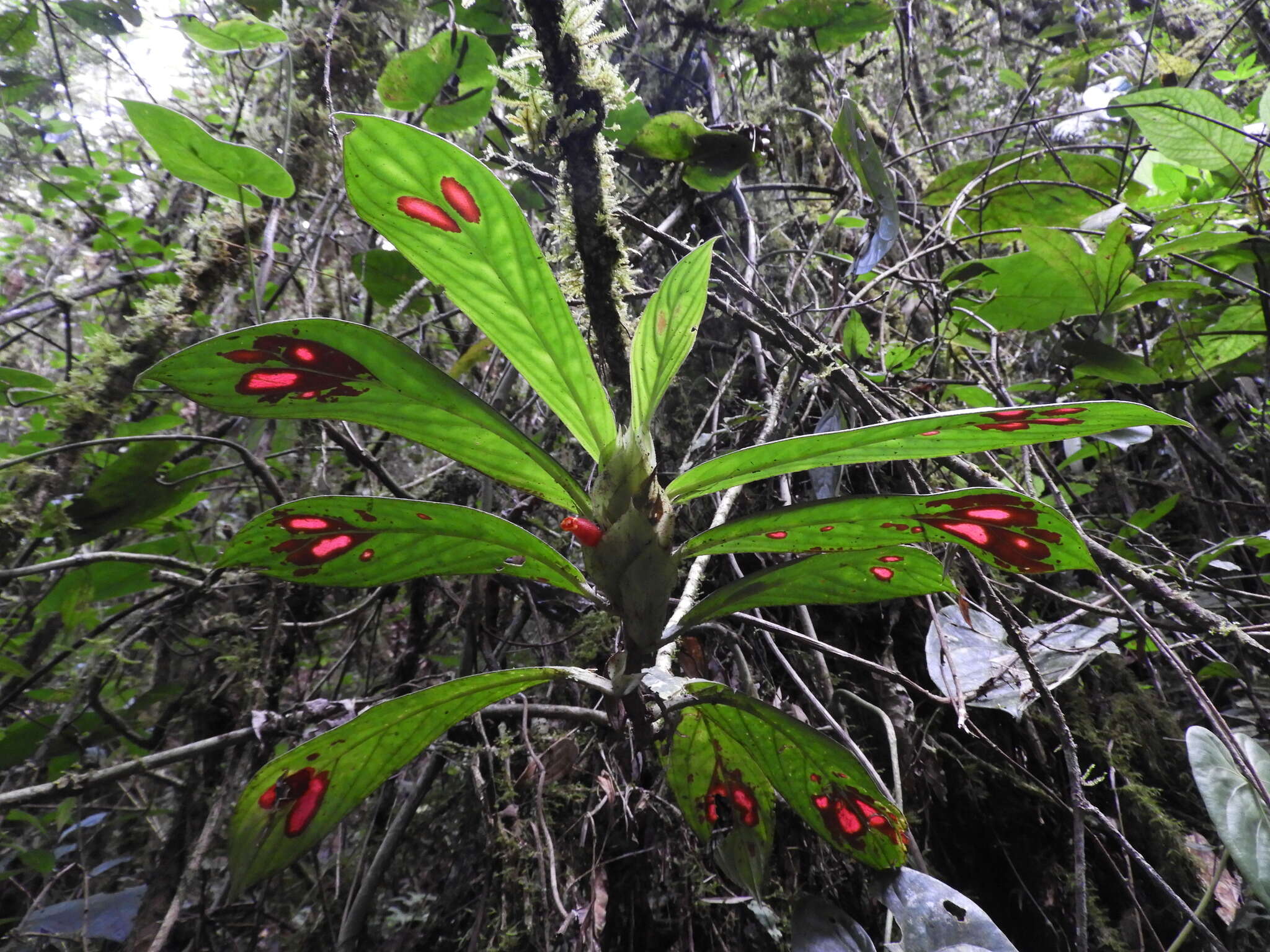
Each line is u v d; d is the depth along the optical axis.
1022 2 3.30
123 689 1.92
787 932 1.26
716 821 1.28
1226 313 1.92
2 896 1.77
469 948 1.33
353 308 2.30
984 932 0.91
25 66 2.47
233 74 2.16
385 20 2.12
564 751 1.33
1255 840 0.89
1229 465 2.01
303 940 1.61
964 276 1.93
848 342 1.67
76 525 1.57
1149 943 1.32
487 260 0.62
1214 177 2.12
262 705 1.51
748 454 0.71
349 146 0.54
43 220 2.69
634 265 2.03
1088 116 3.04
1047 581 1.73
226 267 1.83
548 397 0.74
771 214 2.31
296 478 2.05
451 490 2.01
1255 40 2.63
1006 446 0.68
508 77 0.98
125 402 1.75
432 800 1.75
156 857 1.77
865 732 1.51
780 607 1.60
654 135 1.83
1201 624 1.11
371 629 2.03
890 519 0.76
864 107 2.70
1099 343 1.77
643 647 0.77
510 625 1.78
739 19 2.27
